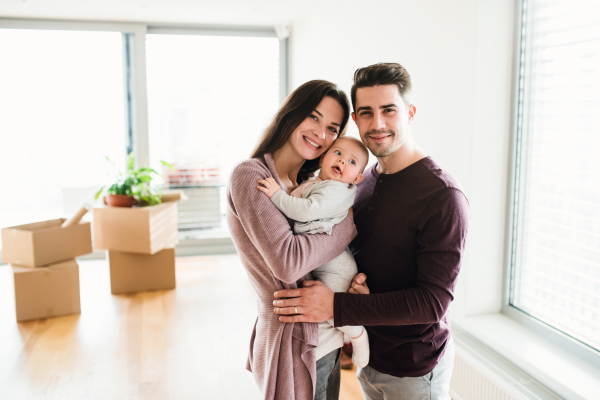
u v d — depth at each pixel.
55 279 3.38
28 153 4.66
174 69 4.84
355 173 1.46
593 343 1.95
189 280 4.23
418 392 1.47
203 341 3.06
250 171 1.35
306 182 1.49
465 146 2.30
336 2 3.73
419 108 2.70
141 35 4.68
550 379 1.84
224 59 4.94
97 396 2.43
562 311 2.10
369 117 1.37
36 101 4.63
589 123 1.91
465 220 1.33
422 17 2.61
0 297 3.78
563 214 2.07
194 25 4.81
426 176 1.38
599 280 1.90
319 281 1.39
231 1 3.91
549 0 2.08
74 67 4.67
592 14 1.88
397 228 1.41
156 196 4.04
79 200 4.80
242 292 3.93
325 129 1.45
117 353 2.89
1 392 2.44
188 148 4.95
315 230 1.37
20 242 3.36
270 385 1.36
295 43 4.84
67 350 2.91
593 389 1.74
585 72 1.92
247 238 1.41
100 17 4.47
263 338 1.42
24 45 4.54
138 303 3.69
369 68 1.38
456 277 1.33
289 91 5.09
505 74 2.26
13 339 3.05
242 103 5.02
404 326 1.46
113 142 4.82
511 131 2.29
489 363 2.06
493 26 2.22
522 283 2.33
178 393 2.47
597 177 1.89
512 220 2.32
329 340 1.44
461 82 2.30
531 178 2.24
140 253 3.90
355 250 1.55
